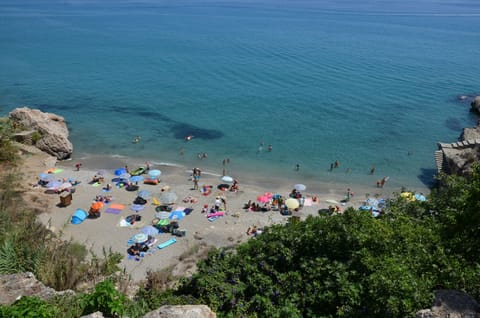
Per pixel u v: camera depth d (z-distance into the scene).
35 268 21.80
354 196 46.75
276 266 16.66
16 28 160.38
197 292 16.64
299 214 41.62
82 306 13.78
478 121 65.25
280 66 103.56
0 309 12.06
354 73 98.12
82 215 37.59
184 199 43.28
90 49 121.81
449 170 47.12
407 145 60.47
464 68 105.50
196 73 96.31
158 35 150.25
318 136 62.62
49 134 52.84
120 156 55.00
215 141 60.50
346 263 15.06
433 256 13.62
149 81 89.12
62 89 82.12
